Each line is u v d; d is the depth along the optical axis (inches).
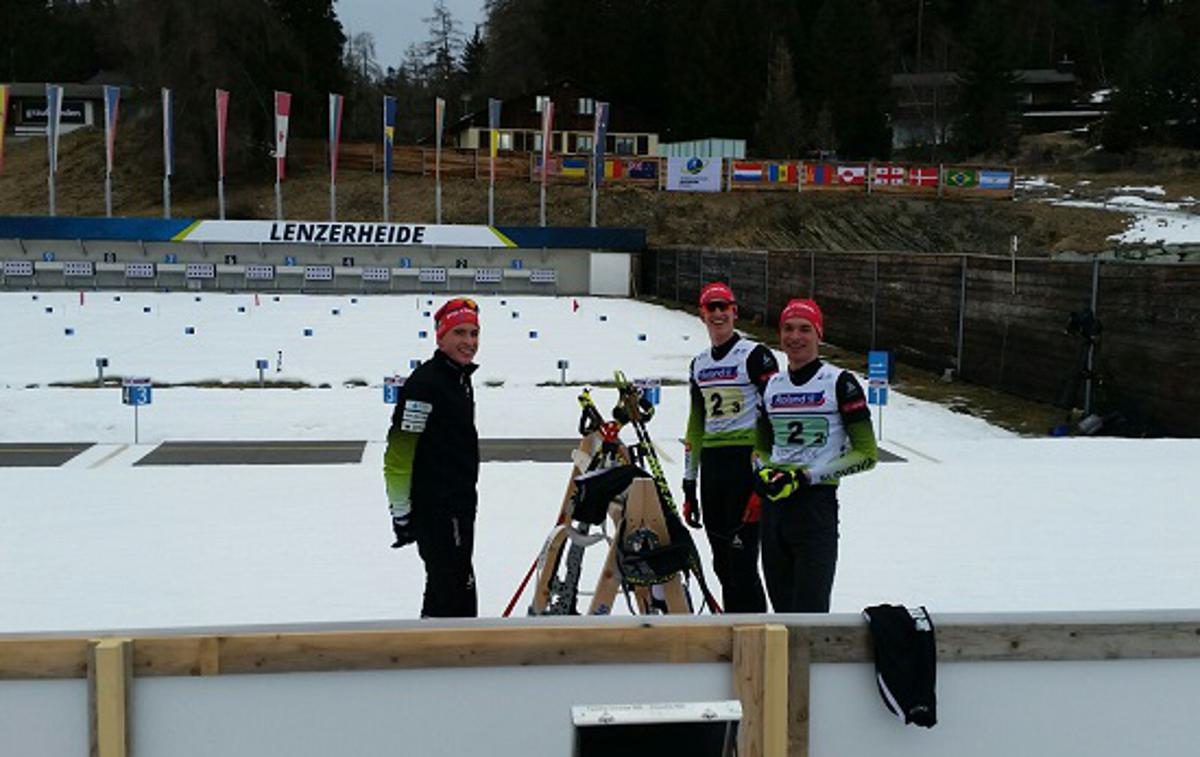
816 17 3105.3
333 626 106.3
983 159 2743.6
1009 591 236.5
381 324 1037.8
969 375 716.0
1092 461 410.9
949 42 3371.1
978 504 327.3
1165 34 2748.5
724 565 190.2
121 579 242.1
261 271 1541.6
